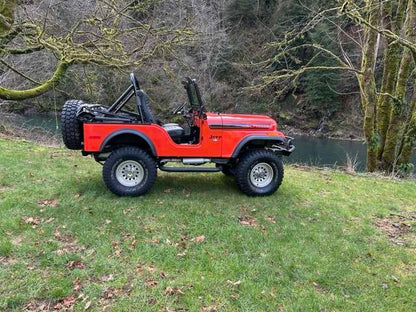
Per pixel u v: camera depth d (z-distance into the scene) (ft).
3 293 9.70
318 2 51.78
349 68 35.47
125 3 32.32
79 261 11.35
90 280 10.53
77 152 26.22
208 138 16.31
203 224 14.15
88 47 32.76
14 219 13.50
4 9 31.94
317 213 16.29
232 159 17.28
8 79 47.29
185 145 16.21
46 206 14.98
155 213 14.80
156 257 11.84
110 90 61.72
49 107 70.79
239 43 84.17
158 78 61.62
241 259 12.06
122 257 11.73
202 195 17.13
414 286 11.31
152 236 13.12
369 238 14.30
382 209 17.85
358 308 10.17
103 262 11.32
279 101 92.32
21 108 71.00
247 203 16.53
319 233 14.29
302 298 10.36
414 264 12.62
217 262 11.76
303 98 91.40
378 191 21.43
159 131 15.98
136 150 16.05
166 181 18.98
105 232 13.16
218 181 19.47
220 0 83.15
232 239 13.24
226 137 16.44
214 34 73.51
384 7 34.22
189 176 20.21
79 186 17.35
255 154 17.03
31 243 12.10
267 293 10.46
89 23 28.68
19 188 16.69
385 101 36.14
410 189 22.68
